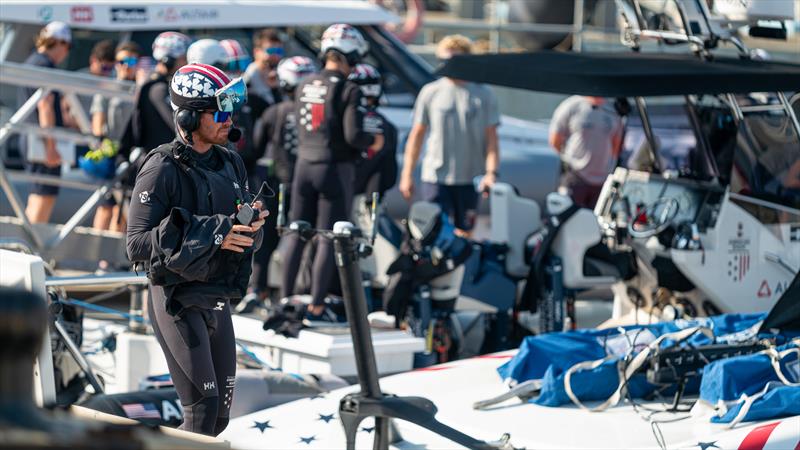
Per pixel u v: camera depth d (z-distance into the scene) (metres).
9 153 34.38
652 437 16.75
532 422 17.45
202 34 38.00
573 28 58.28
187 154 15.41
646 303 25.39
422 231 26.03
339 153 25.70
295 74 29.17
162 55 27.81
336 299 26.30
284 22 38.69
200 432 15.73
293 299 25.34
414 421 15.34
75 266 33.72
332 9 39.56
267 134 29.80
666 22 24.14
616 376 18.56
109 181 31.03
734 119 23.47
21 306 6.73
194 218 14.91
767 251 24.25
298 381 21.16
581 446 16.30
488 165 32.94
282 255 29.12
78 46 36.72
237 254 15.38
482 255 27.39
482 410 18.11
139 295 24.48
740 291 24.11
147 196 15.17
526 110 56.78
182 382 15.77
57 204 34.88
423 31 71.56
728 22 23.25
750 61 23.78
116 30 36.22
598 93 21.44
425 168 33.22
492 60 24.44
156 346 23.12
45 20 35.12
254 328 24.64
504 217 27.89
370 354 15.60
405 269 25.89
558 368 18.98
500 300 26.86
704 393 17.78
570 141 34.88
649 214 24.34
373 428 17.12
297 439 16.94
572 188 35.03
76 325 21.44
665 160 25.06
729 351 19.00
